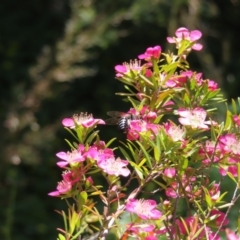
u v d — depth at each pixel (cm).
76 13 803
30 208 792
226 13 982
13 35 944
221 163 227
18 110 772
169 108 246
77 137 241
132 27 882
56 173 825
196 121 224
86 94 923
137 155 233
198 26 834
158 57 249
